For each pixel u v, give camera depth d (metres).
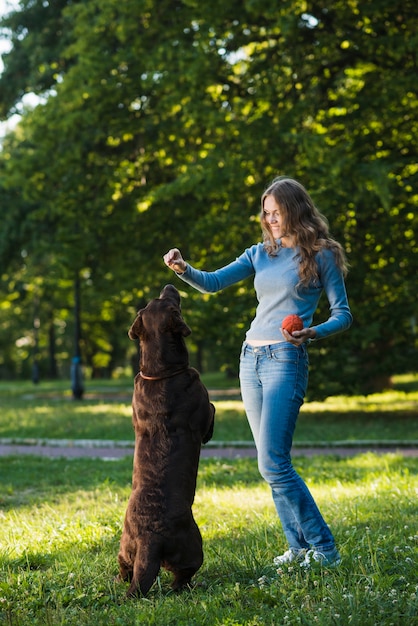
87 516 6.80
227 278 4.83
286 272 4.64
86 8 19.97
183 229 20.16
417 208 16.83
